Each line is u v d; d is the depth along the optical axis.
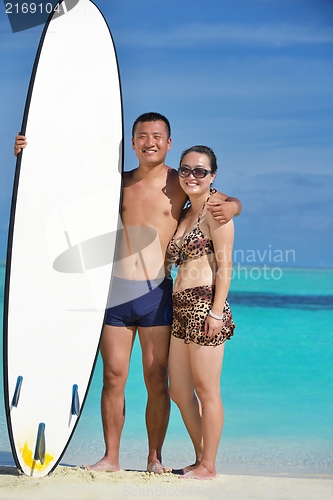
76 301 3.77
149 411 3.91
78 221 3.85
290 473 4.00
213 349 3.63
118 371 3.87
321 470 4.07
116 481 3.48
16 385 3.59
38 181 3.82
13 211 3.73
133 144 3.96
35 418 3.61
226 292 3.62
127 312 3.85
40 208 3.80
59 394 3.69
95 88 4.02
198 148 3.73
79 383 3.73
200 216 3.70
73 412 3.68
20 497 3.11
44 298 3.73
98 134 3.97
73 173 3.89
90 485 3.37
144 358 3.90
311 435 5.05
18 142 3.83
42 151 3.86
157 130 3.85
